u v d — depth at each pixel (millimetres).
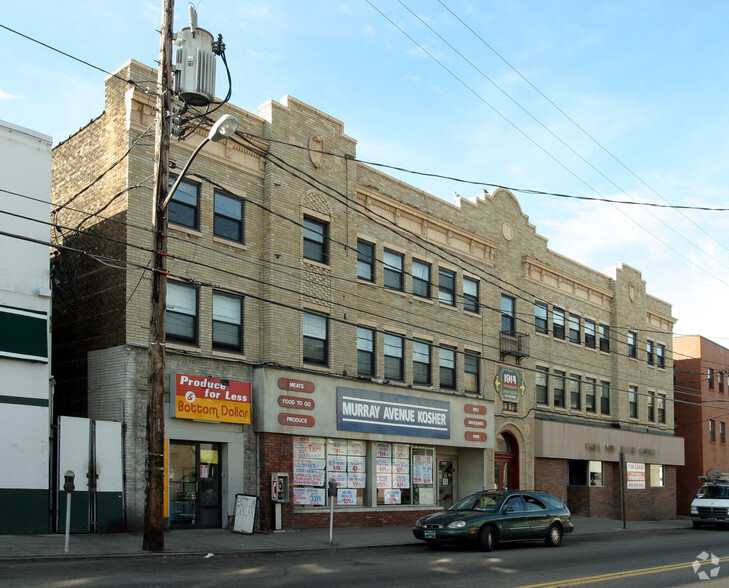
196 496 19828
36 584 10836
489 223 30906
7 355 16453
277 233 22156
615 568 15672
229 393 20375
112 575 12039
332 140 24391
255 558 15562
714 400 48281
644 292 42000
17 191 17281
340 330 23812
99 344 19438
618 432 37250
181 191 20328
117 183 19641
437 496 27469
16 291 16938
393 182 26641
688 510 46344
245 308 21422
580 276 36812
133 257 19094
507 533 18797
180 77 16234
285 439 21578
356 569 14273
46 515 16594
